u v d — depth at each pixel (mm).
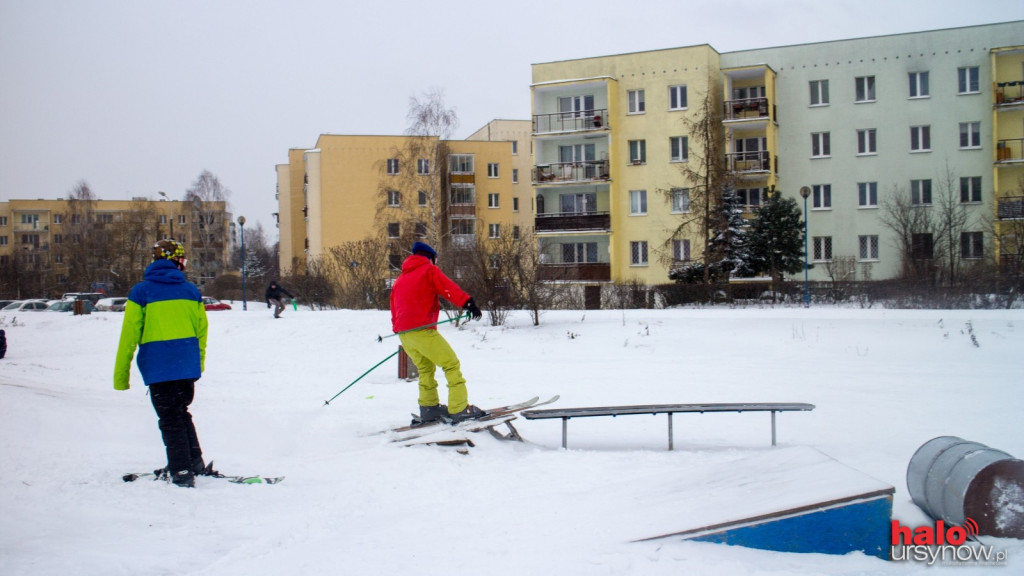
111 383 12352
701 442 7484
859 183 36531
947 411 8836
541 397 10406
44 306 40875
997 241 30031
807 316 19672
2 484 5270
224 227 73062
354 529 4590
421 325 7316
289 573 3789
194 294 5695
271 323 21516
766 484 4676
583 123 39250
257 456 6879
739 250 32688
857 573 3814
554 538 4230
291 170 62156
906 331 16906
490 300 20547
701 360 14617
